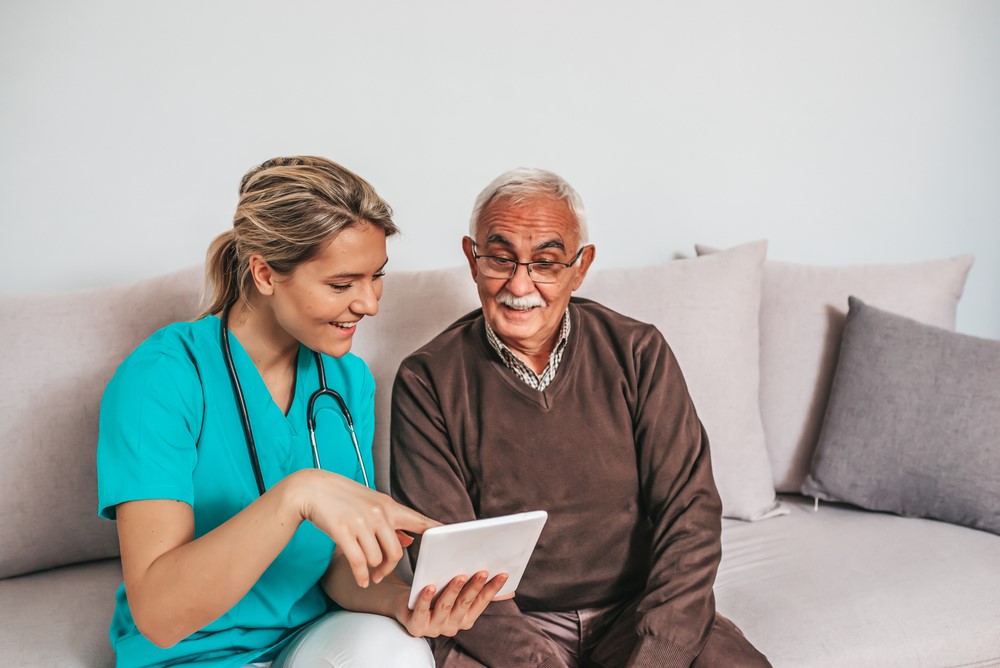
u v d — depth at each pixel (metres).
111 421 1.18
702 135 2.25
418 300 1.79
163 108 1.91
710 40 2.23
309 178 1.14
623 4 2.15
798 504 1.95
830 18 2.31
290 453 1.30
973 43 2.43
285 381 1.33
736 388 1.86
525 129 2.12
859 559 1.64
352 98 2.01
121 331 1.64
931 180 2.46
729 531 1.81
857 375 1.90
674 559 1.36
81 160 1.88
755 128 2.29
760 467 1.88
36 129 1.85
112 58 1.87
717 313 1.87
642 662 1.27
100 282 1.92
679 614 1.30
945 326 2.06
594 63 2.15
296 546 1.28
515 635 1.29
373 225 1.16
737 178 2.29
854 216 2.40
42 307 1.64
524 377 1.43
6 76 1.82
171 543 1.13
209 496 1.24
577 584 1.45
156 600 1.07
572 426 1.43
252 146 1.96
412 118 2.05
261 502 1.06
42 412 1.58
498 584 1.16
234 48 1.93
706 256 1.94
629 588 1.47
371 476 1.43
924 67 2.40
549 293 1.37
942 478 1.78
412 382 1.45
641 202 2.23
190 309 1.69
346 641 1.17
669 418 1.44
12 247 1.86
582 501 1.43
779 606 1.51
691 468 1.43
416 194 2.07
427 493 1.40
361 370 1.44
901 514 1.84
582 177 2.18
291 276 1.15
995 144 2.50
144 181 1.92
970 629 1.47
